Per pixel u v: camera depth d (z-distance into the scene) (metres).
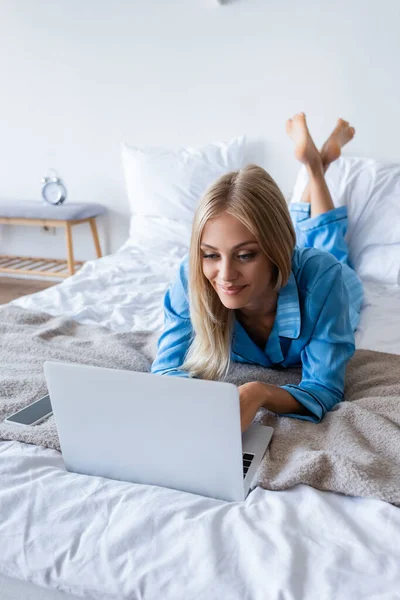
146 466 0.74
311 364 1.03
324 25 2.27
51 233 3.11
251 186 0.83
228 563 0.60
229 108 2.53
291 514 0.68
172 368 1.06
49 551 0.65
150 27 2.57
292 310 1.02
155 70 2.62
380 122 2.30
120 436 0.73
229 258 0.83
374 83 2.26
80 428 0.75
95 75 2.74
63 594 0.64
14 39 2.85
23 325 1.46
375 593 0.55
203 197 0.84
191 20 2.49
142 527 0.66
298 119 1.80
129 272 2.01
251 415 0.84
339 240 1.82
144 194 2.52
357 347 1.33
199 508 0.70
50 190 2.84
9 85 2.94
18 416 0.95
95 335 1.43
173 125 2.66
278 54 2.38
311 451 0.80
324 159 1.90
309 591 0.56
